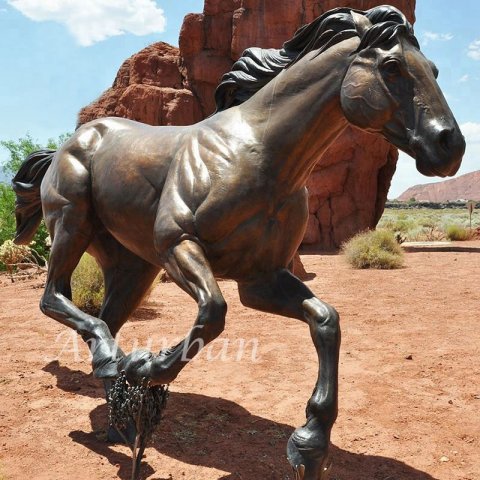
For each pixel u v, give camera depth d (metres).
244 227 2.76
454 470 3.28
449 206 93.88
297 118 2.72
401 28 2.44
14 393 4.38
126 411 2.83
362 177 20.12
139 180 3.25
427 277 11.44
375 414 4.11
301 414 4.05
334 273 12.21
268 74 2.93
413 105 2.38
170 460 3.30
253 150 2.78
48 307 3.86
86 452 3.39
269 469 3.20
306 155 2.78
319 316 2.67
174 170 3.00
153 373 2.74
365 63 2.49
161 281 10.59
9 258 10.70
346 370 5.15
